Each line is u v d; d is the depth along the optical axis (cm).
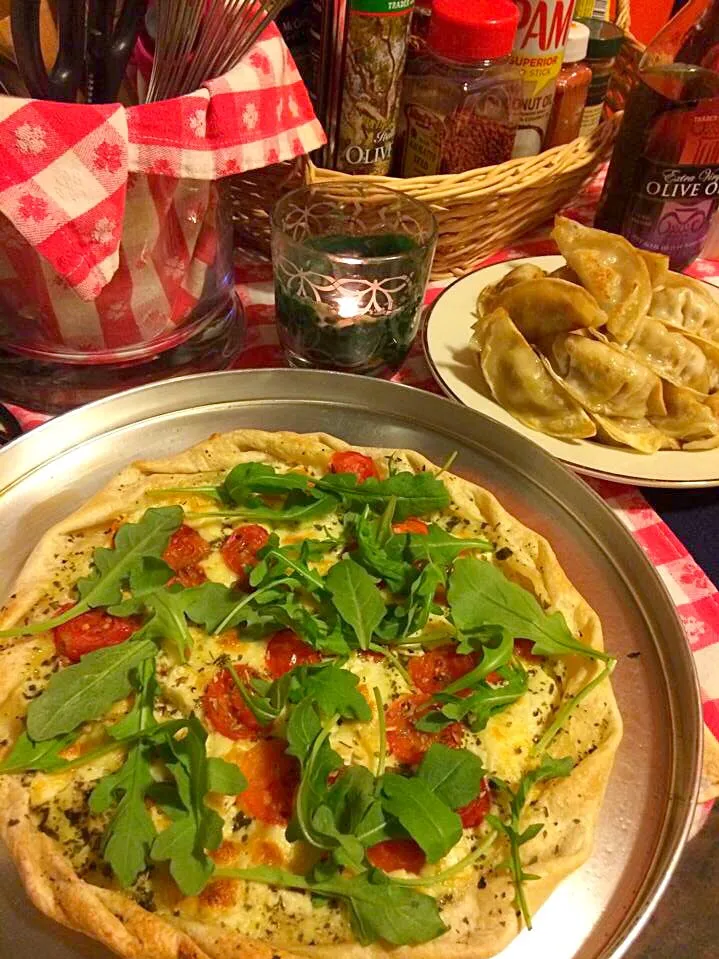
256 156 39
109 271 36
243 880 30
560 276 52
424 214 48
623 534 41
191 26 38
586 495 43
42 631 36
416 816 29
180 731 33
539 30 54
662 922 34
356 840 29
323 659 36
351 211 51
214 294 47
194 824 30
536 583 39
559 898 31
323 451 44
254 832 31
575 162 60
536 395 47
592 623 38
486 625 36
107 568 37
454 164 57
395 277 45
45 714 32
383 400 47
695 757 33
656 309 52
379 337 47
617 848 32
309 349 48
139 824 30
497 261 61
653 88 55
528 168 56
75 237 35
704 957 34
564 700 36
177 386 46
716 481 45
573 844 32
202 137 37
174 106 36
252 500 41
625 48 70
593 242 52
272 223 45
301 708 32
